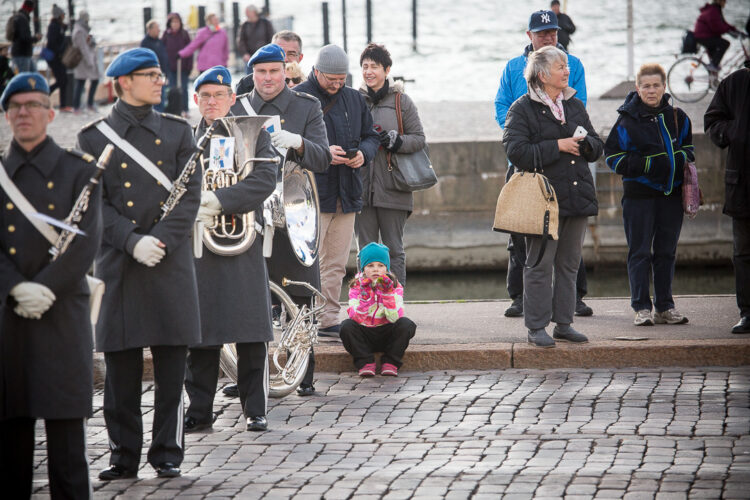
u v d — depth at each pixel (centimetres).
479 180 2642
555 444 984
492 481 883
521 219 1248
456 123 3173
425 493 858
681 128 1358
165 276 915
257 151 1038
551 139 1259
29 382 783
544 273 1284
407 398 1169
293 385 1156
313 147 1143
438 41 6306
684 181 1359
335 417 1106
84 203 781
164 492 878
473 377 1250
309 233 1159
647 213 1370
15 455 802
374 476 905
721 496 834
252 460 969
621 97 3478
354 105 1325
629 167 1338
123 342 911
